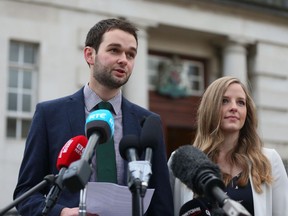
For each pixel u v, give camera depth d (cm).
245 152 395
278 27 1694
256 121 406
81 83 1356
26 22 1320
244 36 1625
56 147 357
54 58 1339
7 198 1252
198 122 405
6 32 1297
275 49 1683
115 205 326
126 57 352
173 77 1605
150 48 1577
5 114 1277
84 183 256
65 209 325
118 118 374
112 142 361
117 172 358
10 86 1323
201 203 358
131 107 382
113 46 349
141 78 1439
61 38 1352
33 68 1348
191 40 1642
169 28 1534
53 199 288
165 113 1588
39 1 1338
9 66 1320
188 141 1612
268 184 381
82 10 1384
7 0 1306
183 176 295
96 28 362
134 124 374
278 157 402
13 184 1264
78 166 257
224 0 1577
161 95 1595
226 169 389
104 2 1414
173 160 307
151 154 296
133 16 1448
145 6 1472
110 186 321
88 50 366
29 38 1319
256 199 374
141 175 278
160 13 1495
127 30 354
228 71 1612
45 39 1335
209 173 280
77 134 360
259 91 1645
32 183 353
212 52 1670
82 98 375
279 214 389
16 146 1285
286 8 1672
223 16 1597
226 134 395
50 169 358
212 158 390
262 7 1641
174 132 1605
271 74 1670
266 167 386
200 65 1664
